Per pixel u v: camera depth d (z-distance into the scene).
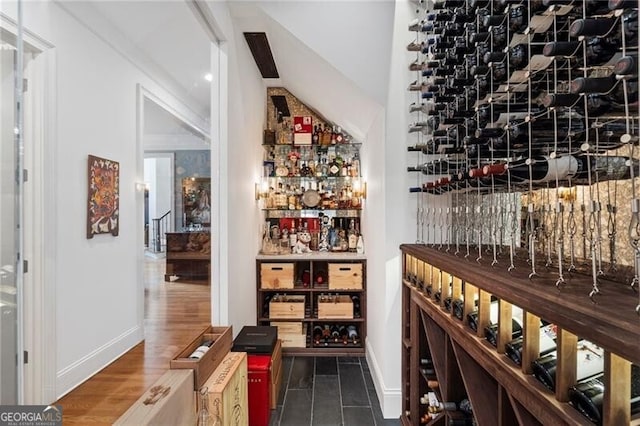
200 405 1.53
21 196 1.28
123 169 1.99
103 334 1.78
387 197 2.24
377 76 2.27
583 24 0.61
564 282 0.86
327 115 3.65
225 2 2.25
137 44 2.02
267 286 3.26
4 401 1.22
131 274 2.02
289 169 3.82
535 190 1.26
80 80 1.68
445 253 1.57
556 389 0.73
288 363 3.05
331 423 2.17
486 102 1.21
